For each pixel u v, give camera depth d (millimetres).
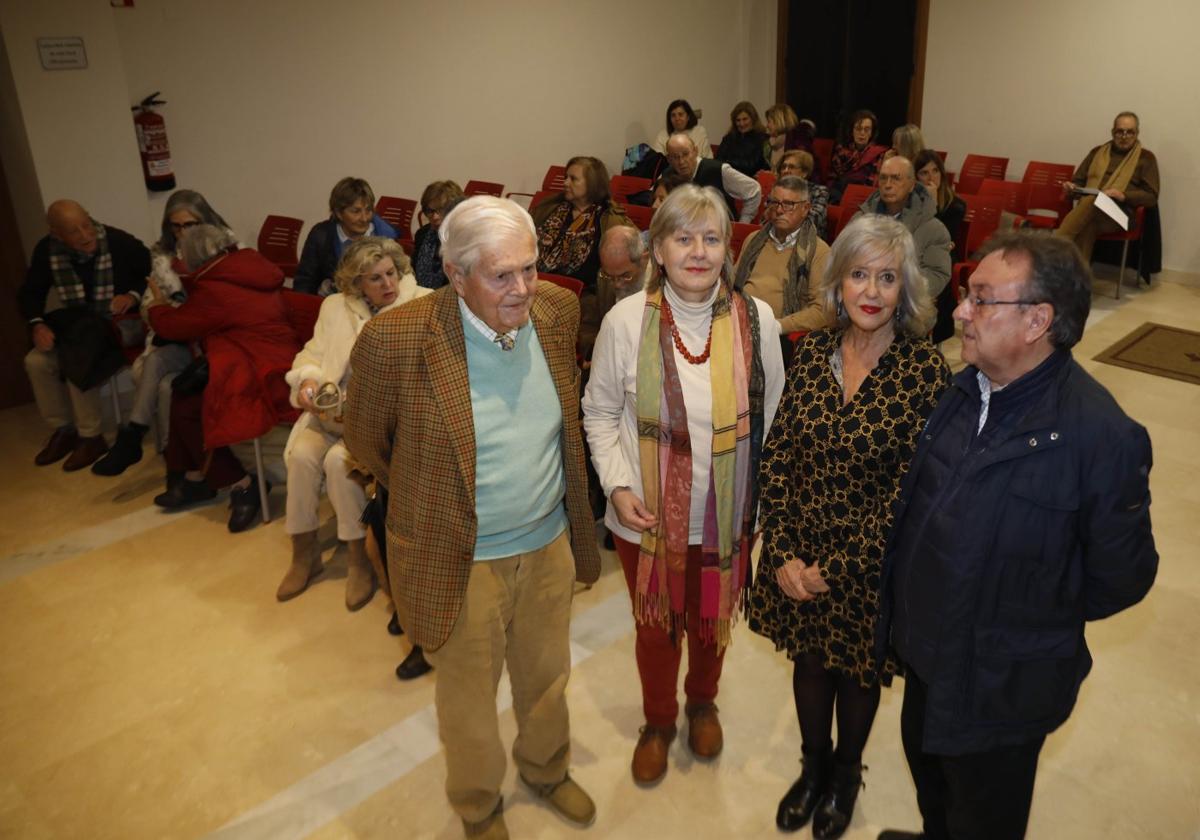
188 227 3895
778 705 2525
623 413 1991
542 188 6902
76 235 4137
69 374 4031
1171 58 6203
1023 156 7133
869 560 1757
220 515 3740
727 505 1914
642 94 7750
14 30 4398
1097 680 2580
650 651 2135
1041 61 6836
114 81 4754
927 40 7434
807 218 3162
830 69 8219
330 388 2855
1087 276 1382
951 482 1525
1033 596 1473
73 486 4031
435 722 2547
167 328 3451
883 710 2508
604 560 3275
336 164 5988
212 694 2684
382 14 5938
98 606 3131
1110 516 1388
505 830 2096
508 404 1758
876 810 2164
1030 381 1433
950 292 4430
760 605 1994
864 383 1729
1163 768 2262
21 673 2797
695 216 1750
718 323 1867
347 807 2258
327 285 4395
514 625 1972
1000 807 1643
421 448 1723
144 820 2240
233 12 5301
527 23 6758
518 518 1822
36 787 2352
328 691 2684
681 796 2223
